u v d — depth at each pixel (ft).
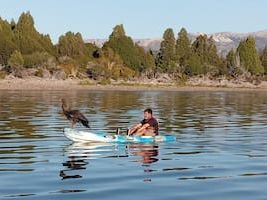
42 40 457.68
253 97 247.50
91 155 57.26
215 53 534.37
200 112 129.29
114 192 39.22
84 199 36.96
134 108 139.85
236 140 72.28
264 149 63.31
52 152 59.16
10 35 425.28
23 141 68.33
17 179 43.45
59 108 130.21
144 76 456.04
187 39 510.58
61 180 43.19
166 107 148.66
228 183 42.70
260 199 37.42
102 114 116.88
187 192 39.42
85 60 423.64
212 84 464.65
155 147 64.28
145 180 43.68
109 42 474.08
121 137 67.87
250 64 511.40
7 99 176.24
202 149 62.95
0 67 395.55
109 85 380.37
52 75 382.01
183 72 485.15
